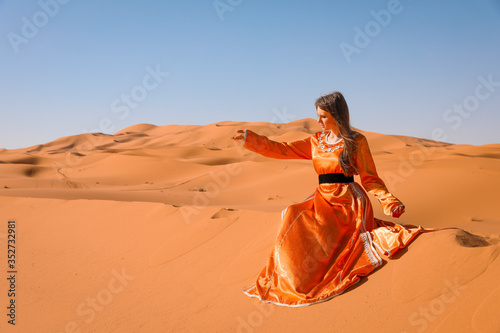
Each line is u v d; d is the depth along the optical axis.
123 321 5.03
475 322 3.03
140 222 7.97
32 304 6.20
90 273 6.82
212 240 6.23
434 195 21.48
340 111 4.50
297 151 4.95
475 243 3.92
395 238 4.09
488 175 24.00
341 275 4.05
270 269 4.34
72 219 9.52
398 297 3.60
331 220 4.39
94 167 67.88
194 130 182.75
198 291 5.11
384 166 37.12
